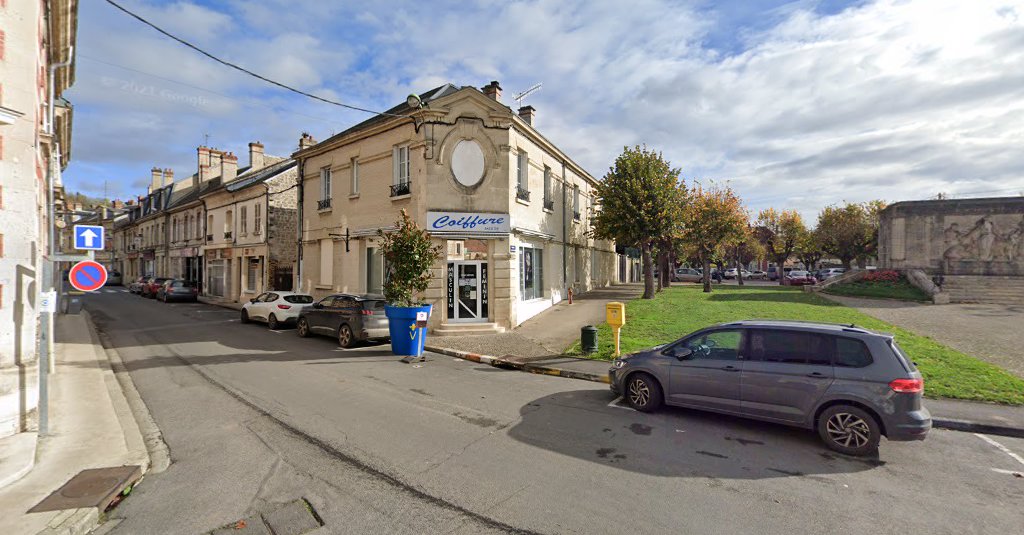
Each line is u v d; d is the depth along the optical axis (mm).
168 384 8266
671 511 3979
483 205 14273
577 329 14070
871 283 22781
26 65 6039
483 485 4426
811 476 4777
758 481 4625
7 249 5812
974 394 7387
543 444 5508
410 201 14469
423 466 4848
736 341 6395
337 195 17672
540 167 17750
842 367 5590
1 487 4246
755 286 32625
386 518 3820
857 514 4000
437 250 11750
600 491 4332
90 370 9211
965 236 22875
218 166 34688
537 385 8500
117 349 11812
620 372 7176
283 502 4098
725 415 6754
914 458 5316
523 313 15531
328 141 18062
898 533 3707
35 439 5328
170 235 36250
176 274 34719
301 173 19844
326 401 7207
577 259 23719
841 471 4922
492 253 14398
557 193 20125
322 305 13320
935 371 8594
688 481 4590
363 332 11820
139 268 44594
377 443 5484
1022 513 4074
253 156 28250
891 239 24469
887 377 5320
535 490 4332
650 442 5637
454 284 14203
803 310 16516
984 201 22578
